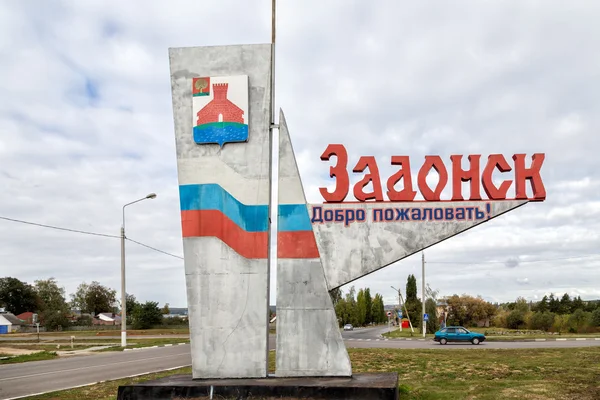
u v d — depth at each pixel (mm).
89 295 123875
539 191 11250
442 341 34844
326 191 11609
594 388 13227
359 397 10000
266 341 11297
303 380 10844
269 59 12023
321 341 11195
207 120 11906
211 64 12109
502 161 11438
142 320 75000
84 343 39500
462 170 11523
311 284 11359
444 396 12242
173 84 12156
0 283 106000
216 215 11680
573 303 81438
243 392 10477
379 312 118812
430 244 11352
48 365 22562
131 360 24109
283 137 11820
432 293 58781
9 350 33094
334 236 11492
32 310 108500
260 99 11930
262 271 11453
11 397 13578
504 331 59281
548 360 20328
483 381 14805
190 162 11875
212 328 11430
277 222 11562
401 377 15781
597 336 43594
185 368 19953
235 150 11812
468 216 11352
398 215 11469
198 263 11609
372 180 11617
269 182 11797
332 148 11758
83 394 13898
